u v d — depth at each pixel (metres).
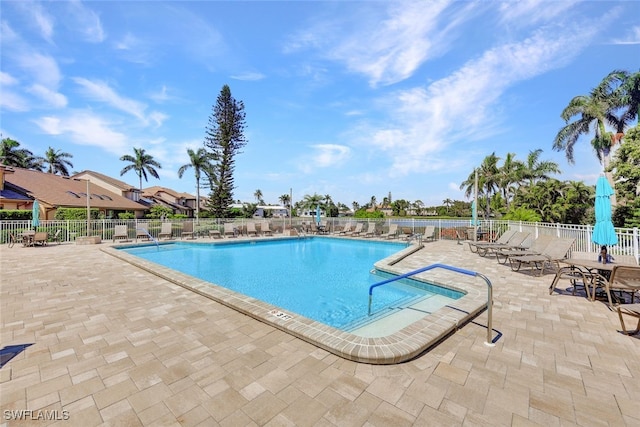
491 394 2.50
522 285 6.13
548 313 4.47
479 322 4.12
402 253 10.07
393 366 2.94
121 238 14.93
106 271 7.35
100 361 3.01
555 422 2.17
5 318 4.19
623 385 2.62
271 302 6.41
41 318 4.20
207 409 2.30
